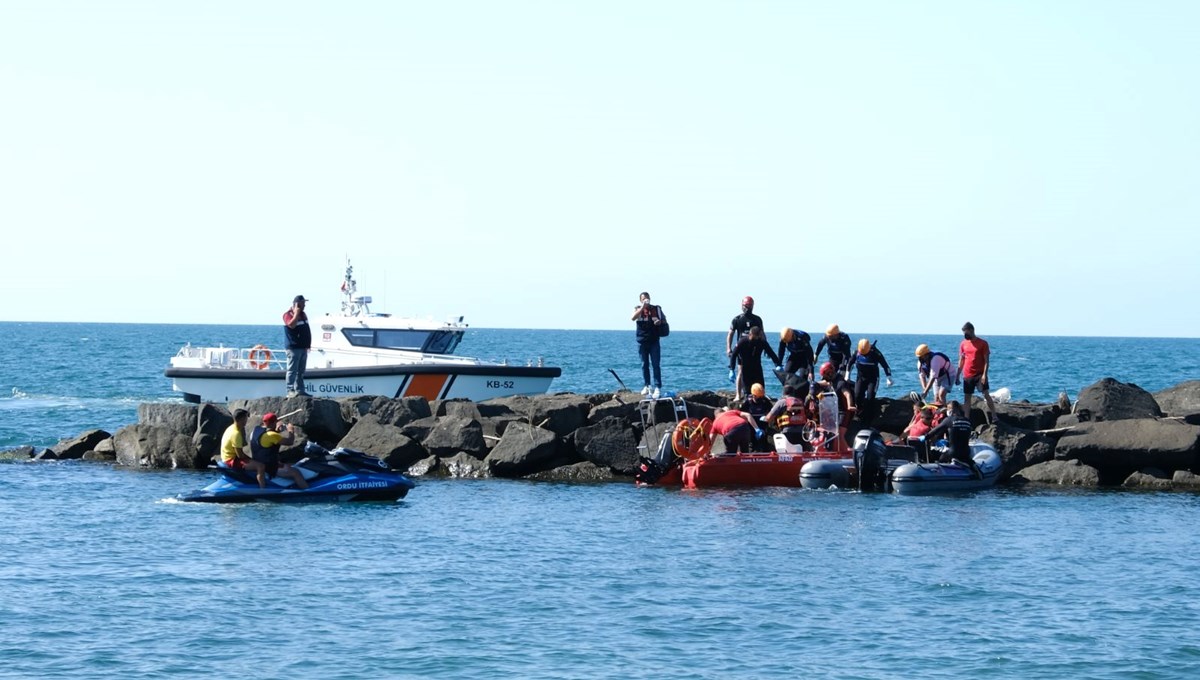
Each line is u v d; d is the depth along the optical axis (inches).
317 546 1006.4
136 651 703.1
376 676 664.4
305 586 860.6
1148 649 716.7
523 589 854.5
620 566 930.1
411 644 721.6
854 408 1428.4
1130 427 1438.2
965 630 755.4
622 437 1476.4
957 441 1357.0
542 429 1493.6
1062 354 7672.2
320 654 701.3
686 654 706.2
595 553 981.2
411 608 802.2
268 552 979.3
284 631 746.2
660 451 1403.8
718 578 890.1
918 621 776.3
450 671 673.0
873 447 1342.3
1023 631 753.0
